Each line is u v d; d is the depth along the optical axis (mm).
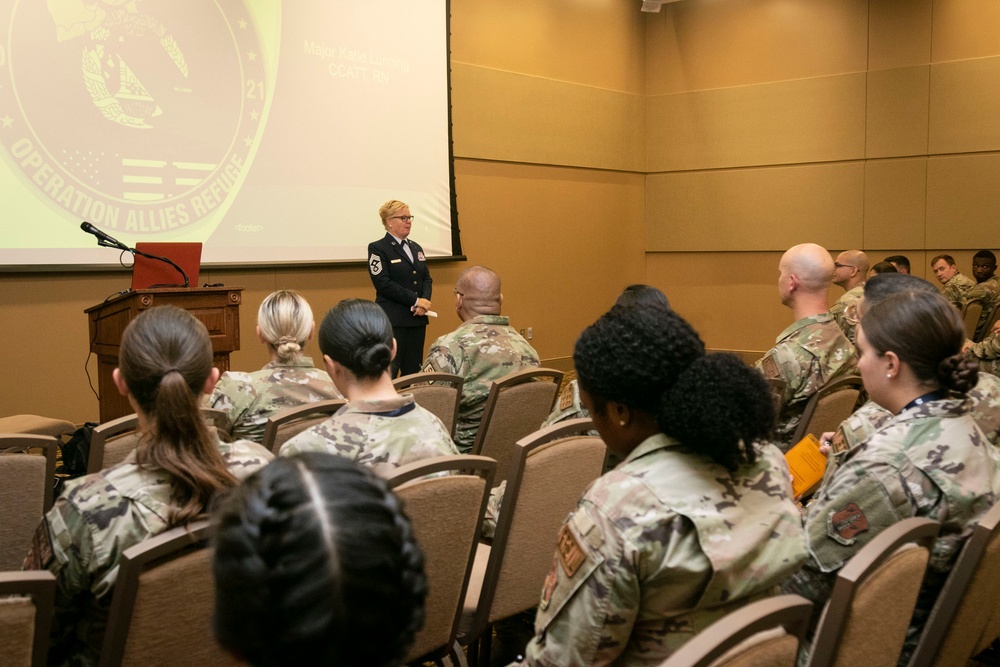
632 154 9617
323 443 1893
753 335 9375
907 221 8469
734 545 1218
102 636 1494
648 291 2676
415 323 6078
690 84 9500
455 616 1962
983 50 8039
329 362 2074
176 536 1367
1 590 1160
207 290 4281
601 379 1311
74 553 1425
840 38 8680
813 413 3072
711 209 9469
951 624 1495
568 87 8828
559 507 2146
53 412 5445
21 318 5293
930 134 8297
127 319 4156
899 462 1628
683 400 1234
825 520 1654
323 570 604
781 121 9008
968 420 1682
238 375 2777
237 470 1623
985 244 8117
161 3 5715
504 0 8203
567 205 8945
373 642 617
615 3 9305
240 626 618
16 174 5141
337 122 6762
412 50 7254
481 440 3098
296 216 6539
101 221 5500
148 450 1461
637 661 1268
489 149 8117
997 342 4523
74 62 5328
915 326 1703
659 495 1232
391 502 670
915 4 8289
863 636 1245
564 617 1241
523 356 3541
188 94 5879
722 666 985
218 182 6070
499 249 8297
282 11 6391
